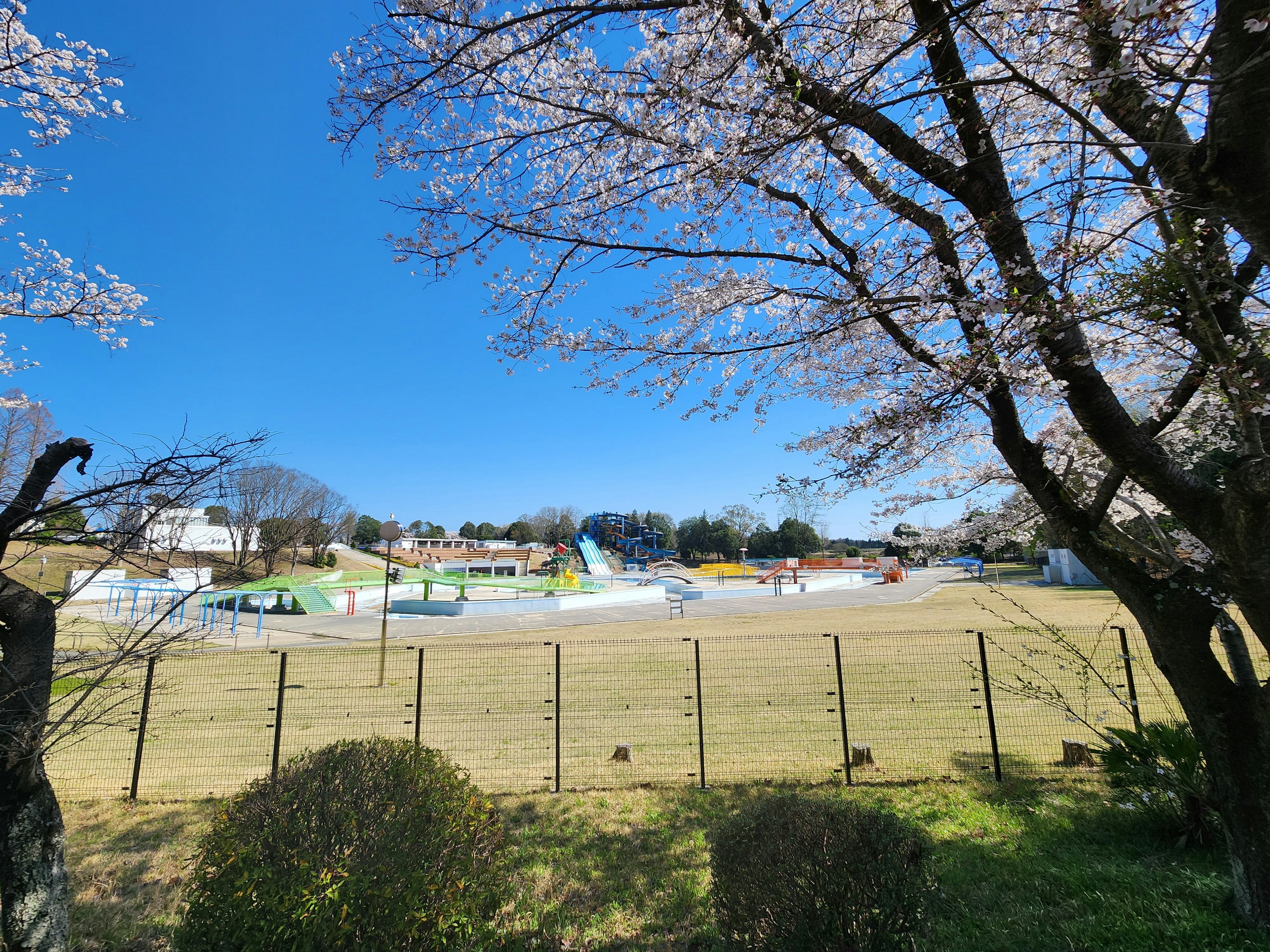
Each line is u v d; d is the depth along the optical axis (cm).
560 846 516
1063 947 336
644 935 383
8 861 311
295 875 263
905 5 385
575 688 1179
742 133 434
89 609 2541
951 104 390
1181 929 341
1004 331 367
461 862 300
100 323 703
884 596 3359
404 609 3041
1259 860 338
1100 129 398
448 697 1133
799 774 677
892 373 527
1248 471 296
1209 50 255
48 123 603
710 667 1341
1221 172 267
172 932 368
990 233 382
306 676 1363
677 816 572
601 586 4472
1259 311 420
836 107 376
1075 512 420
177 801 650
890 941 283
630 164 538
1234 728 354
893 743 784
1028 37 389
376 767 326
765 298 606
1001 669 1202
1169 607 376
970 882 422
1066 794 582
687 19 416
